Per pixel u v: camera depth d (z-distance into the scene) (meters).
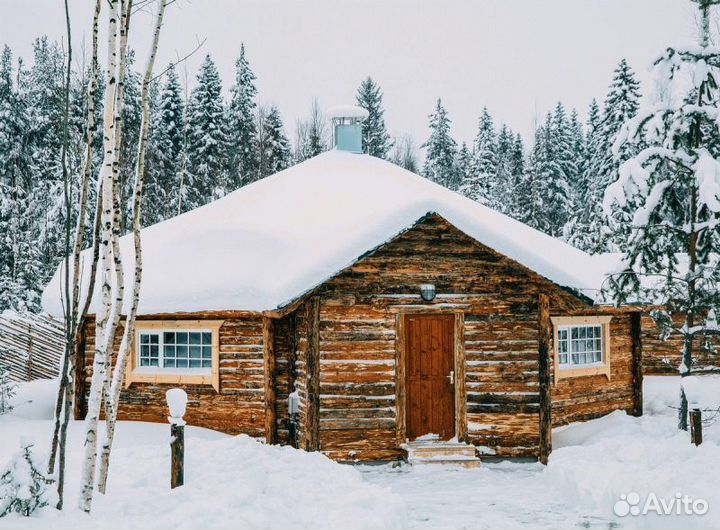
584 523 8.97
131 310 8.59
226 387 14.59
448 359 13.98
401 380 13.50
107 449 8.14
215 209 18.06
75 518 6.85
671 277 13.81
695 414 10.49
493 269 13.97
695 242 13.88
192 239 16.16
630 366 17.66
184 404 8.38
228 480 8.41
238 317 14.64
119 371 8.42
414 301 13.67
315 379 13.10
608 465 10.67
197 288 14.59
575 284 13.70
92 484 7.29
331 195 17.48
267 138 45.91
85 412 15.38
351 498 8.36
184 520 6.91
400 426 13.42
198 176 40.72
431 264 13.79
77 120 26.64
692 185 13.73
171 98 42.16
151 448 10.55
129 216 34.06
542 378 13.80
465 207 18.50
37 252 33.44
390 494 8.87
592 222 35.66
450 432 13.88
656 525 8.35
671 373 19.89
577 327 16.36
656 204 13.93
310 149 57.78
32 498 6.81
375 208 16.50
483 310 13.91
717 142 14.19
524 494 10.83
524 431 13.80
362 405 13.34
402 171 20.28
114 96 8.13
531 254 13.61
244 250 15.21
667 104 13.86
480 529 8.78
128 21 8.20
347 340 13.41
